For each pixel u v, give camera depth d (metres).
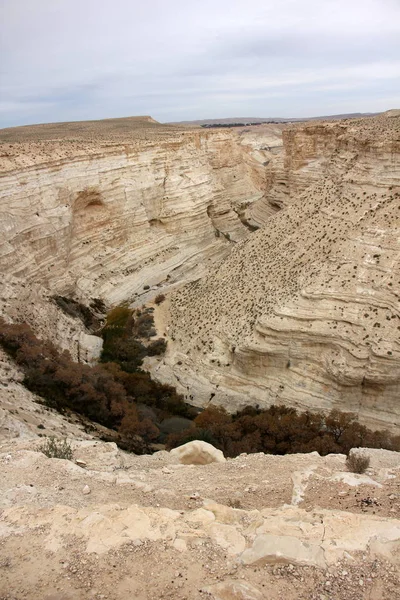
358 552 9.33
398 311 29.69
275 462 16.75
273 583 8.77
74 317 43.88
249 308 37.38
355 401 29.67
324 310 31.91
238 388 33.81
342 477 13.57
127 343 40.44
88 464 16.69
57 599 8.70
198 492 14.02
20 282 39.81
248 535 10.15
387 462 16.41
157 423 30.33
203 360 36.44
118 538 10.13
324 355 31.19
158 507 12.50
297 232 41.50
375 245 33.41
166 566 9.38
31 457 15.50
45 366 30.92
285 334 32.22
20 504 12.40
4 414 22.20
